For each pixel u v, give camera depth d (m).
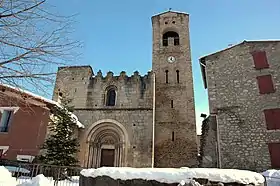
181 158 21.48
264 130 14.49
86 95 22.17
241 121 15.31
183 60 26.61
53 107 17.16
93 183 6.77
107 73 23.05
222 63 17.67
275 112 14.59
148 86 21.84
